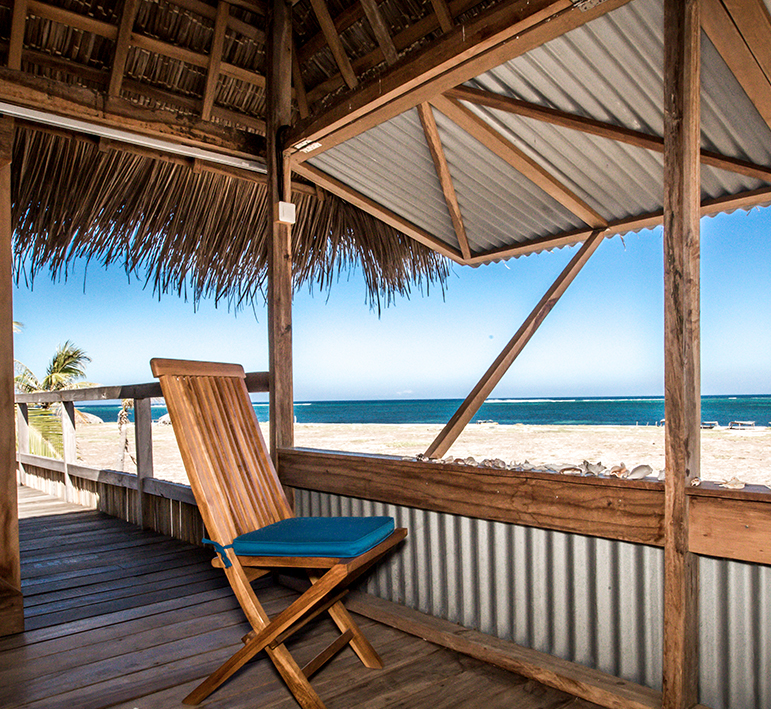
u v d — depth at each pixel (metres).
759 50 1.92
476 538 2.17
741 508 1.49
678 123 1.56
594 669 1.85
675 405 1.59
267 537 1.78
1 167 2.41
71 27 2.87
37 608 2.60
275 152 3.05
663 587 1.70
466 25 2.05
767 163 2.74
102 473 4.73
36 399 5.87
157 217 3.60
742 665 1.58
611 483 1.75
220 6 2.96
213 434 2.01
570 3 1.79
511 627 2.07
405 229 3.96
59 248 3.40
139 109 2.88
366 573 2.63
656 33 2.03
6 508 2.36
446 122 2.87
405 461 2.37
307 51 3.13
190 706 1.74
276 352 3.03
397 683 1.86
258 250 4.10
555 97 2.46
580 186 3.28
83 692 1.83
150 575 3.09
